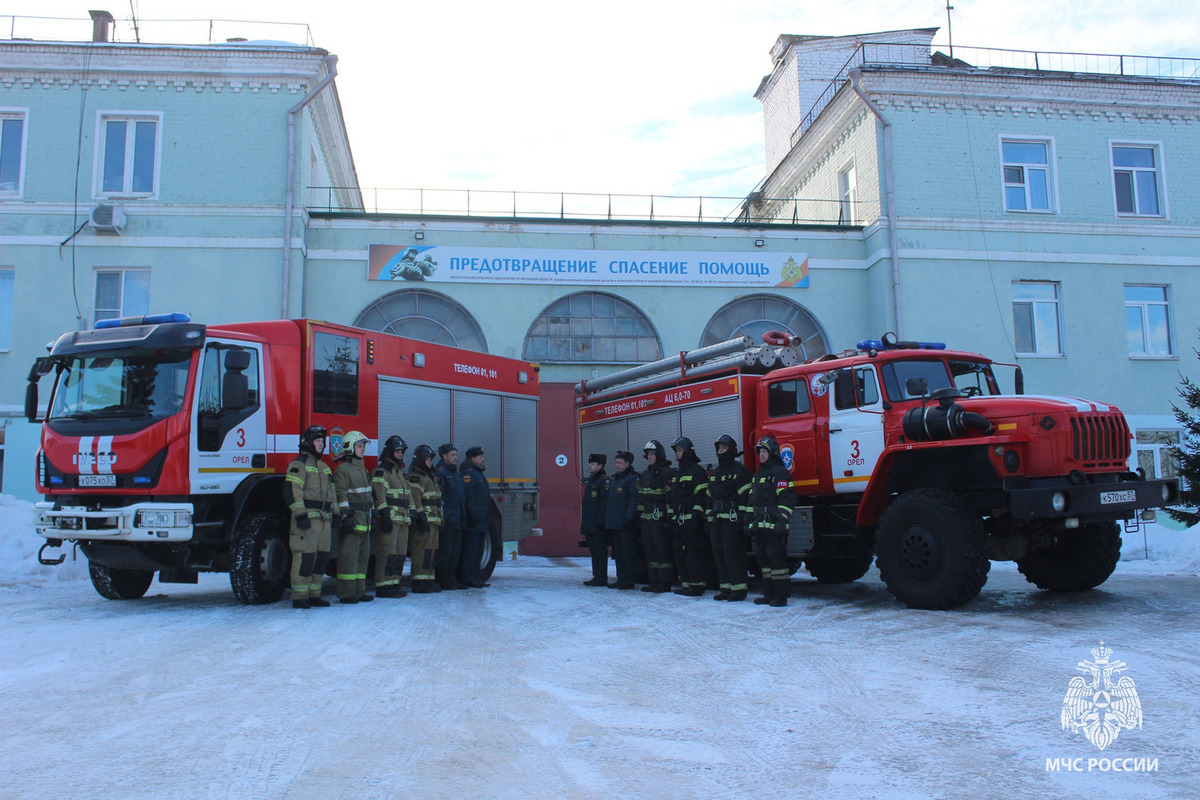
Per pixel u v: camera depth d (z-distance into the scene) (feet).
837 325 63.05
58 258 56.29
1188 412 57.82
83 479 28.99
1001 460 26.43
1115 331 63.10
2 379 55.06
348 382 33.63
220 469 29.14
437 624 26.16
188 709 16.42
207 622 26.25
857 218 65.98
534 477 43.83
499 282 60.54
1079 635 22.27
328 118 66.85
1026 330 62.75
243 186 57.31
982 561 26.25
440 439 37.99
